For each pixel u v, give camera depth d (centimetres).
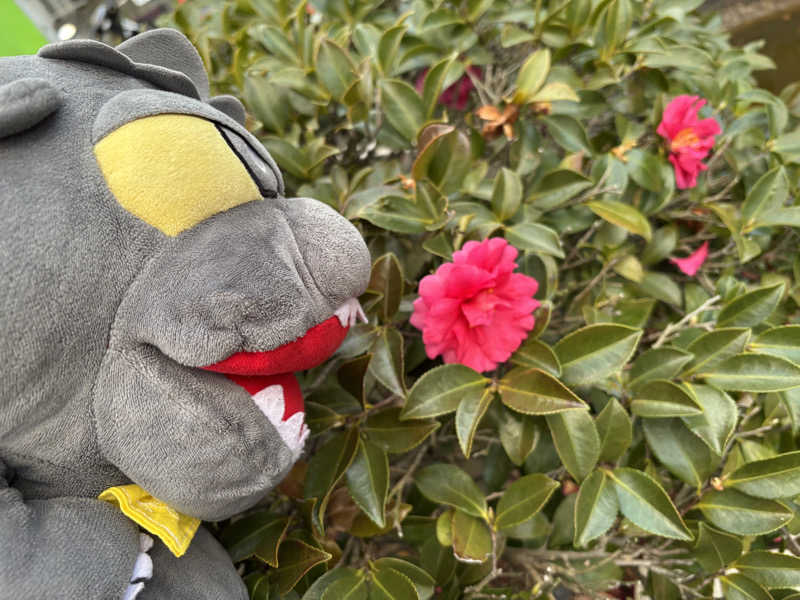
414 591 68
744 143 115
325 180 105
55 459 50
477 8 115
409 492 92
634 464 88
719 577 78
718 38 149
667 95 113
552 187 98
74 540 48
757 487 75
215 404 52
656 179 102
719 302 101
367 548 82
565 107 112
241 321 48
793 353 81
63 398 47
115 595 48
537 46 119
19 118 44
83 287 45
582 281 113
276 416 58
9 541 45
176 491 51
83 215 45
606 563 83
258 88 111
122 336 48
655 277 107
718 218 109
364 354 82
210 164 52
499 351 75
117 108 50
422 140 88
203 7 160
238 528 75
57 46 53
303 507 76
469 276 68
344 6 128
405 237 100
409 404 75
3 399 44
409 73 139
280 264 51
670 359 81
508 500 78
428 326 72
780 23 174
